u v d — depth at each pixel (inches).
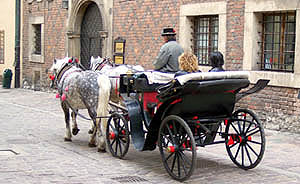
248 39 452.4
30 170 285.9
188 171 268.7
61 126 465.4
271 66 448.5
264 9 434.9
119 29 629.6
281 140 386.0
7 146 358.9
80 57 741.9
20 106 625.9
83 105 355.6
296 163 309.7
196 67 286.2
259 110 447.5
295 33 415.2
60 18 763.4
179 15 528.4
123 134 318.7
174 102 270.1
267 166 301.0
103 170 290.7
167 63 319.0
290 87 418.0
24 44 880.9
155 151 350.0
